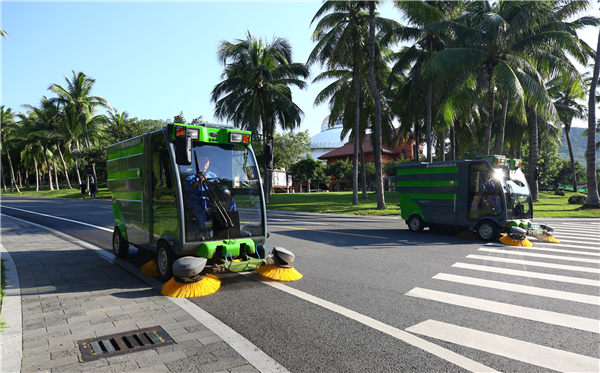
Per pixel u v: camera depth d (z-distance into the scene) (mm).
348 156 62594
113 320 4688
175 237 6102
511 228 10484
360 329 4449
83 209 24391
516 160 11672
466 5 23156
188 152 5695
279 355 3758
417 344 4039
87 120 46594
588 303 5387
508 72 19062
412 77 25969
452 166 12039
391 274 7121
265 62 27984
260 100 28359
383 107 30203
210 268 6031
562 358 3719
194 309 5125
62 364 3523
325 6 23016
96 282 6516
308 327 4504
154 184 6785
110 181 8852
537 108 20047
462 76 20469
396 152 60281
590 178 22094
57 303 5344
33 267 7676
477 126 33531
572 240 11359
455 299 5582
